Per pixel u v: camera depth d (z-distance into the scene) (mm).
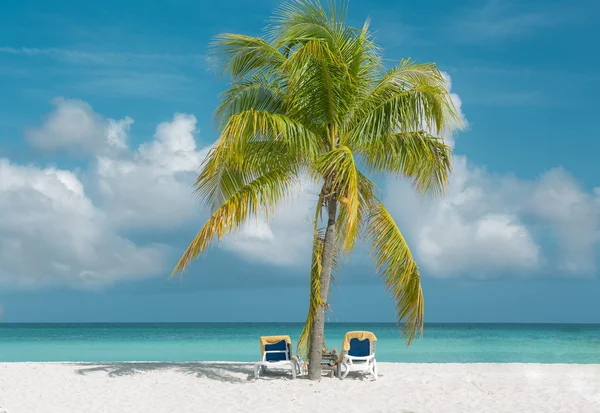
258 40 12492
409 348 34312
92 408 10117
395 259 12289
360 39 12422
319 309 12750
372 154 12984
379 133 12008
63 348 35844
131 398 10945
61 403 10555
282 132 11328
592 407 10180
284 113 12984
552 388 12008
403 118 11922
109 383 12578
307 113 12305
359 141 12258
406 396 11023
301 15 12344
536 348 35531
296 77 11672
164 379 13039
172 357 27500
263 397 10906
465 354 29312
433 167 13039
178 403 10477
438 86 12094
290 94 12289
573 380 13070
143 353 30500
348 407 10078
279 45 12633
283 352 13023
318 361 12719
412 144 12680
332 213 12766
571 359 26469
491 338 50562
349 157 11055
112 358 27281
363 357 12805
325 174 12172
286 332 66938
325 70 11609
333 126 12469
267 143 12258
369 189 13172
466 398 10898
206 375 13555
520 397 11047
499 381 12820
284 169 12648
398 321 12391
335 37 12336
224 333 65438
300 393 11258
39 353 31266
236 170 12984
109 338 51906
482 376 13547
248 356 27750
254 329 81938
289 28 12453
